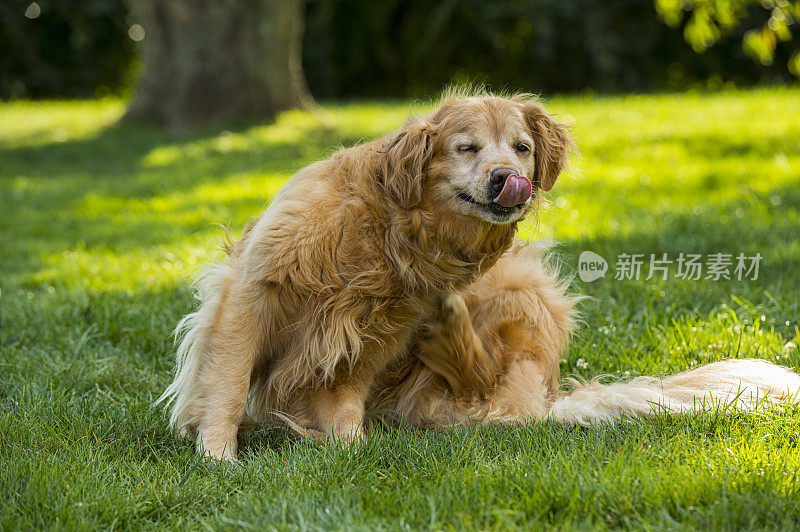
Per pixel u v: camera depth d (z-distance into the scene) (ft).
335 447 20.40
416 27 154.30
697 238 40.63
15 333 30.14
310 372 22.74
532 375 25.34
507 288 26.21
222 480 19.27
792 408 22.16
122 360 27.96
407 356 25.23
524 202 21.02
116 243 47.50
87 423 22.12
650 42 147.23
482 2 145.07
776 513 16.46
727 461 18.66
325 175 22.36
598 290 34.24
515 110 22.52
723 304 31.01
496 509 16.88
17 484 18.12
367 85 161.07
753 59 148.56
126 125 90.89
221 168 69.62
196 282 24.29
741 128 72.28
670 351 27.61
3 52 143.84
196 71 89.81
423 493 17.93
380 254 21.90
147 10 89.92
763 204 46.88
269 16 89.92
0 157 78.28
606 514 16.72
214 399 21.85
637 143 69.92
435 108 22.91
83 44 143.64
